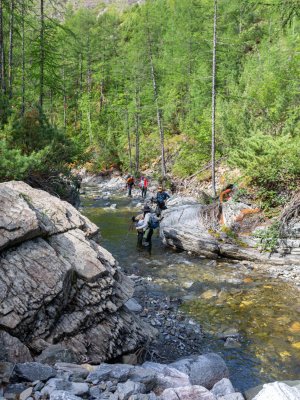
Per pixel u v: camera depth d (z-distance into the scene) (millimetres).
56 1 20109
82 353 4598
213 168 18328
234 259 11328
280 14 10477
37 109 14891
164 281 9453
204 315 7473
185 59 32625
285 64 20859
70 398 3172
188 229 12492
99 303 5180
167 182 26266
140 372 4020
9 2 18312
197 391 3812
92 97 53062
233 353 6020
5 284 4395
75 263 5316
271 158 11883
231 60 29906
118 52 49562
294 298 8297
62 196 14148
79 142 16359
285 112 17625
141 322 6148
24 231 4941
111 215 18062
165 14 45406
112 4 104500
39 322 4414
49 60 20062
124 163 37906
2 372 3562
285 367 5602
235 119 20891
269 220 11438
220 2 19656
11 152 10773
